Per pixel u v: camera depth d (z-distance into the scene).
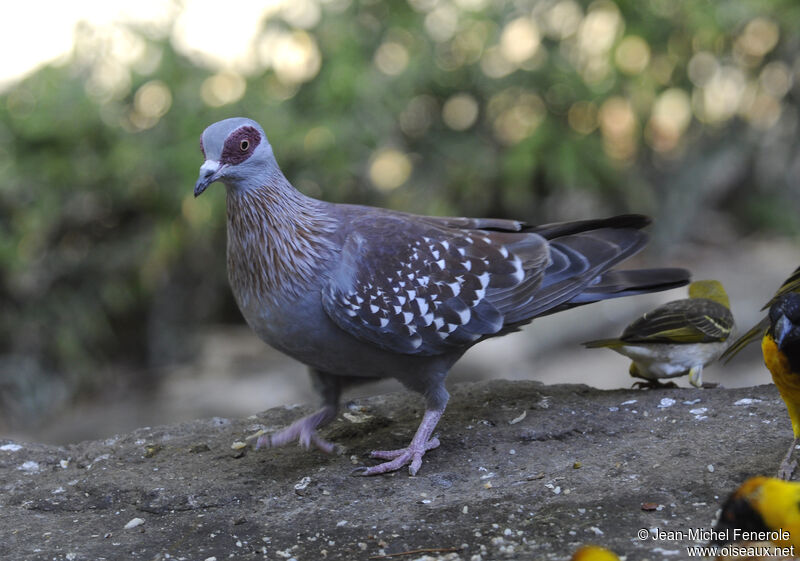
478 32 13.25
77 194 12.12
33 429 11.62
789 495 3.65
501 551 4.15
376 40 13.11
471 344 5.24
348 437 5.71
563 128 13.45
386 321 4.98
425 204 13.03
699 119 14.45
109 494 5.09
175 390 11.72
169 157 12.09
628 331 5.73
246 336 12.98
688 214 14.05
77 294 12.30
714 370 11.47
